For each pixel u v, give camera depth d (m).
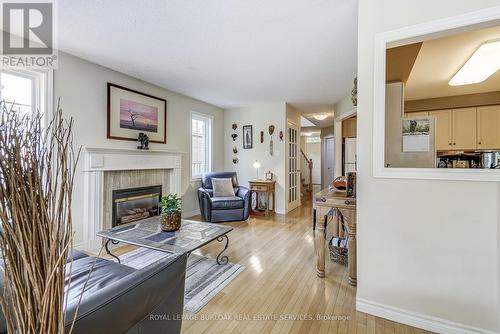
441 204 1.49
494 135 3.78
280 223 4.13
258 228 3.81
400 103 2.09
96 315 0.70
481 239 1.41
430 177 1.51
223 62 2.88
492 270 1.38
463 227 1.44
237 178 5.34
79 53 2.66
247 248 2.93
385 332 1.51
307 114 6.11
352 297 1.89
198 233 2.28
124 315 0.78
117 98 3.19
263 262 2.52
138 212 3.46
